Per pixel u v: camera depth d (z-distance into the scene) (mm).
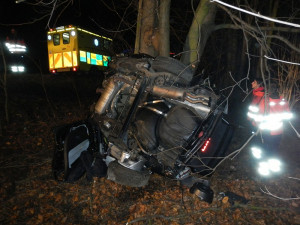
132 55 3559
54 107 7863
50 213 3424
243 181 4105
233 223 3264
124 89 3373
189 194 3797
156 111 3115
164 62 3201
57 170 3695
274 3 8031
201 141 3082
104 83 3592
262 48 2309
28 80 11562
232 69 9422
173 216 3379
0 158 4730
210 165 3254
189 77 3197
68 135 3535
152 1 4270
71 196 3771
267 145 4156
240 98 7730
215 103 3127
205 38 4324
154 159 3303
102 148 3885
